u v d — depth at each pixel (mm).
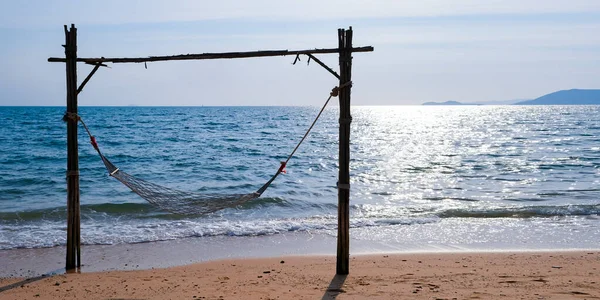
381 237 11703
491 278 7742
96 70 8156
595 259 9375
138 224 13047
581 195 17922
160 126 59344
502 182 21219
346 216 8031
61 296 7172
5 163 25516
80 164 25453
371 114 145500
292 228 12570
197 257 9969
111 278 8172
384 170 25094
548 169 25344
